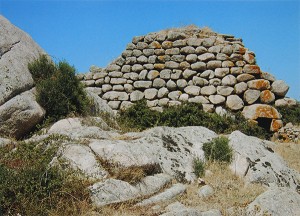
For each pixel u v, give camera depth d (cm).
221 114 1592
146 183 858
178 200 839
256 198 832
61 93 1150
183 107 1559
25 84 1129
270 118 1560
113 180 819
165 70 1698
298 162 1155
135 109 1628
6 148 929
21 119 1059
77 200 776
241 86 1612
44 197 766
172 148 1012
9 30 1192
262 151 1052
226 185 923
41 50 1286
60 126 1077
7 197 759
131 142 968
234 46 1655
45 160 854
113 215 759
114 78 1747
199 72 1673
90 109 1240
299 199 835
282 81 1605
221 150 1016
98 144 890
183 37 1712
